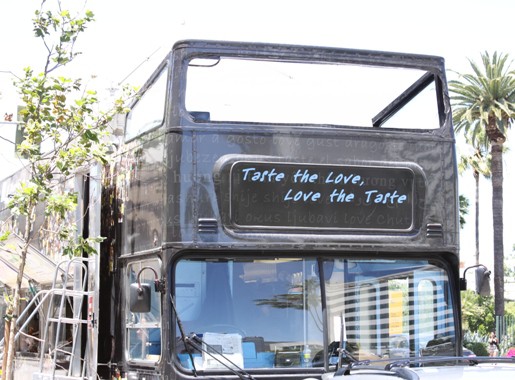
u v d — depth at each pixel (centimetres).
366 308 924
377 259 938
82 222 1071
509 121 5472
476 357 601
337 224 920
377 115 1003
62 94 1122
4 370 1095
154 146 929
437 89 985
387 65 977
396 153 948
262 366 883
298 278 909
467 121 5525
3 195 1348
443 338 951
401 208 942
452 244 955
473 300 6328
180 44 912
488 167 7494
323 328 905
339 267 923
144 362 917
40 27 1108
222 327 882
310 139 922
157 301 895
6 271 1317
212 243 882
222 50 922
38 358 1211
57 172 1102
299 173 914
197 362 870
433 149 963
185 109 897
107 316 1053
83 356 1059
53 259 1155
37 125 1085
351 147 935
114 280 1035
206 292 884
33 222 1159
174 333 870
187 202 882
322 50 958
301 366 893
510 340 5122
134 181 985
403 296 941
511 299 8481
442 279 962
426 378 503
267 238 897
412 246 940
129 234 990
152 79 973
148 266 926
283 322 897
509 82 5347
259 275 900
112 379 1018
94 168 1025
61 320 1043
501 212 5506
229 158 895
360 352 914
